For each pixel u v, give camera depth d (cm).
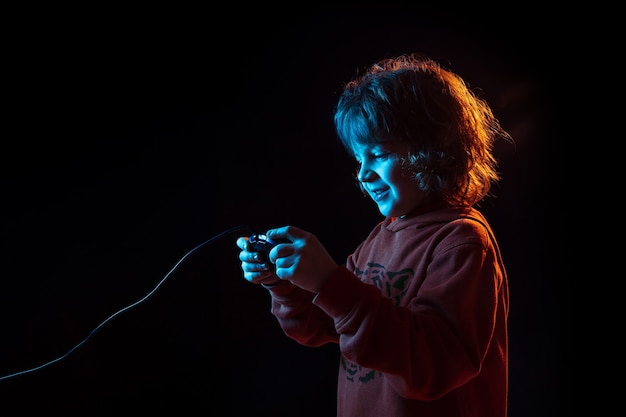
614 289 266
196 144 276
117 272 259
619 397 259
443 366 69
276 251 73
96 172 261
